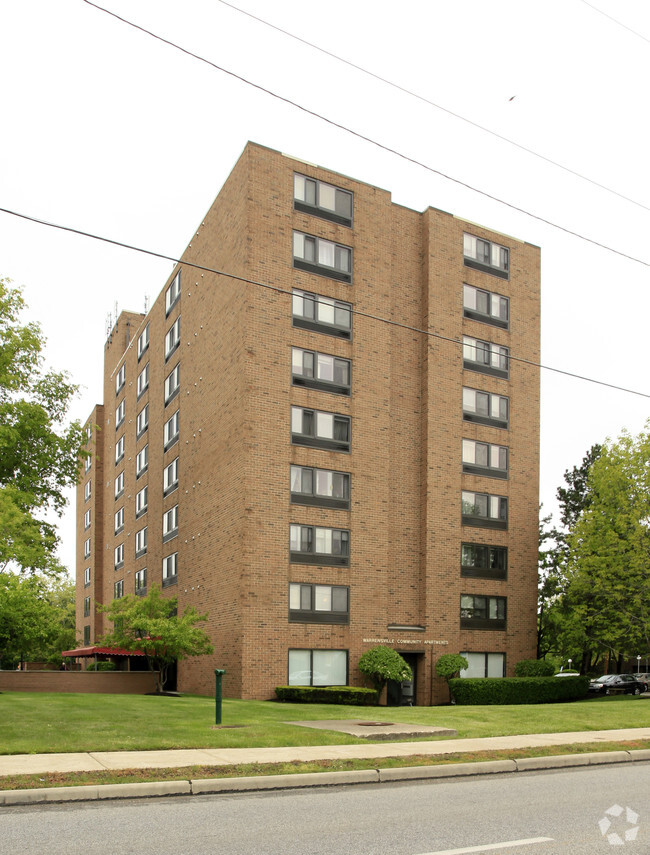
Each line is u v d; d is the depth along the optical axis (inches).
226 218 1395.2
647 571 1407.5
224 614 1286.9
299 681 1234.0
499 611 1475.1
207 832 338.3
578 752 598.5
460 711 873.5
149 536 1873.8
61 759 484.1
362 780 478.9
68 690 1354.6
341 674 1275.8
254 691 1196.5
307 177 1365.7
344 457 1328.7
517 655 1480.1
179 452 1630.2
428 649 1373.0
